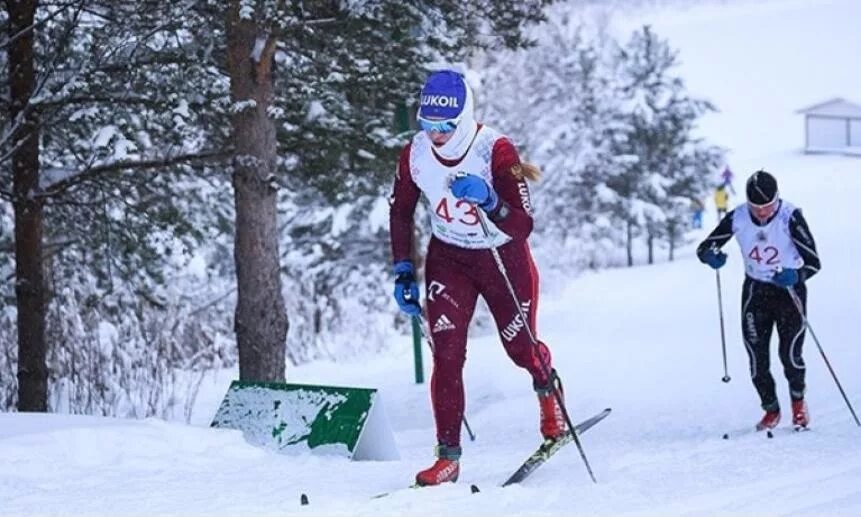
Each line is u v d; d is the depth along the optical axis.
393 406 26.36
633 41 71.44
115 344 26.17
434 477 10.89
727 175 77.94
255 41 20.23
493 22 23.23
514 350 11.55
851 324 31.02
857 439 14.33
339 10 20.67
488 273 11.27
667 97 69.75
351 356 37.28
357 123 22.23
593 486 10.85
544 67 71.94
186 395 26.27
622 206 68.44
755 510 9.80
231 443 14.12
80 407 23.73
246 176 20.53
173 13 19.92
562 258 58.22
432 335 11.24
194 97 19.95
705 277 52.16
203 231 24.48
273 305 20.80
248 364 20.66
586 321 39.91
